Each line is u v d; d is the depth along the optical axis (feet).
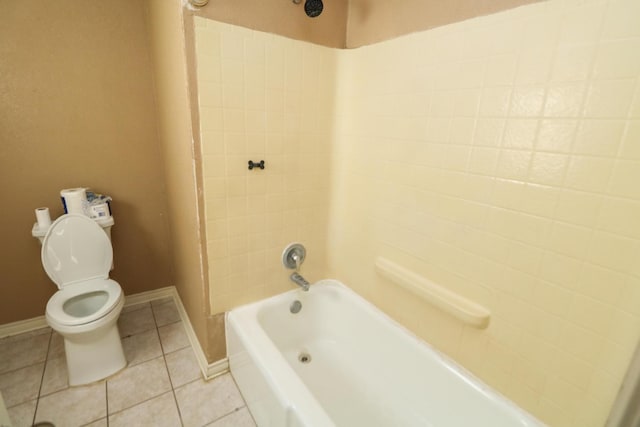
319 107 5.25
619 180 2.57
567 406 3.16
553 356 3.20
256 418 4.48
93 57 5.74
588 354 2.93
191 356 5.80
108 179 6.36
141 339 6.18
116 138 6.26
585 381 2.99
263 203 5.12
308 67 4.94
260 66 4.49
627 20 2.38
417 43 4.02
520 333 3.43
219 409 4.76
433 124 3.97
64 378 5.18
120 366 5.39
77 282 5.74
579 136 2.75
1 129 5.30
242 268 5.21
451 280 4.07
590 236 2.79
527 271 3.28
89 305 5.75
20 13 5.07
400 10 4.20
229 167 4.62
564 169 2.88
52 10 5.27
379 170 4.91
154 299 7.51
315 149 5.43
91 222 5.70
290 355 5.72
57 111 5.65
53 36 5.36
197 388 5.12
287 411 3.45
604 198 2.67
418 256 4.48
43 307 6.35
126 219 6.73
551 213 3.02
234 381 5.29
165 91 5.35
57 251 5.48
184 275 6.23
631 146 2.47
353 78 5.11
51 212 5.97
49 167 5.79
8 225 5.69
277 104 4.80
